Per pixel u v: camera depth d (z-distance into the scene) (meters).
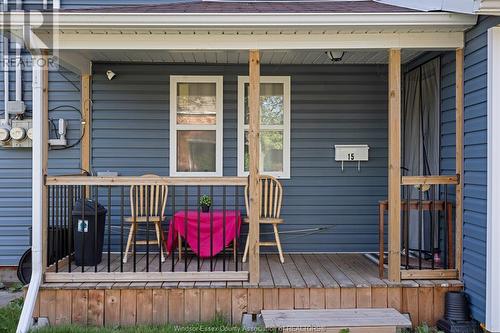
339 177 5.83
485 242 3.91
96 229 4.61
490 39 3.83
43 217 4.26
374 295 4.22
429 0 4.25
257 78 4.27
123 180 4.31
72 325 4.09
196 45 4.28
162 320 4.18
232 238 4.86
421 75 5.49
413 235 5.61
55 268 4.50
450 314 4.11
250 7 4.81
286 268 4.85
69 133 5.70
